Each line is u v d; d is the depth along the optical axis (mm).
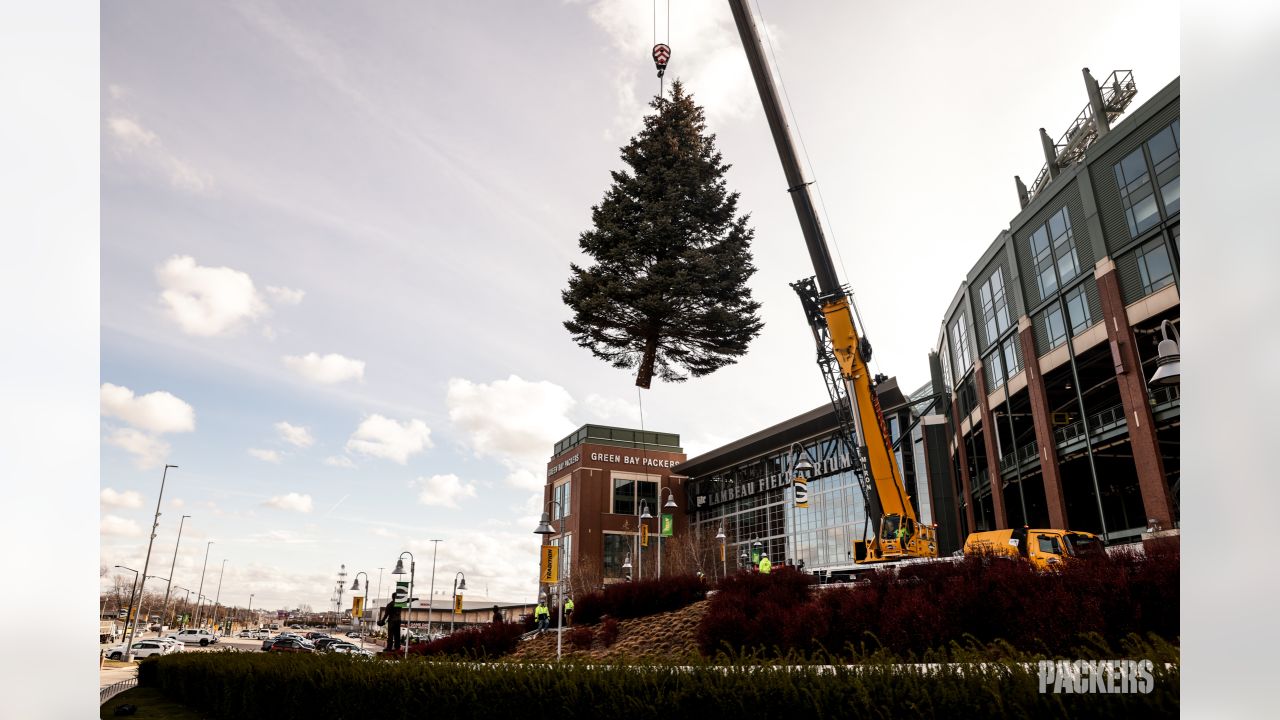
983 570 15172
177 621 123688
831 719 6840
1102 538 31984
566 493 78438
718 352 27844
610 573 73125
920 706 6430
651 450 78812
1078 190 33312
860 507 55500
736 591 20125
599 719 8383
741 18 21141
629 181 28109
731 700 7484
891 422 54312
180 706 17266
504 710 9312
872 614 15164
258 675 13352
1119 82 35094
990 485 44625
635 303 26281
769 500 66062
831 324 22312
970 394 47750
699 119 29484
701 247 27828
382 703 10633
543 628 26859
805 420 60594
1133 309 30016
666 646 19578
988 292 43188
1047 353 36062
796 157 21469
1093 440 32875
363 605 59812
